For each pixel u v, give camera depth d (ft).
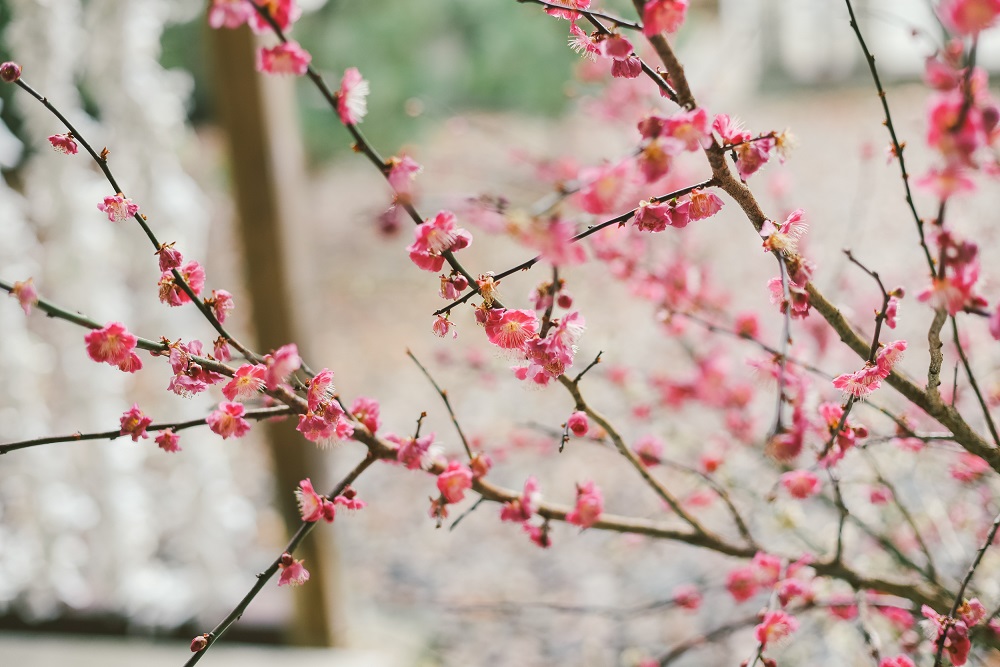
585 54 3.62
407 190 3.55
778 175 5.80
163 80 6.63
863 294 5.82
